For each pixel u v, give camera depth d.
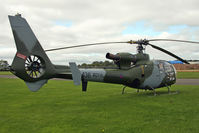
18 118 7.32
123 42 12.01
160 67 13.38
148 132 5.58
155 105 9.38
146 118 7.06
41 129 6.02
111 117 7.29
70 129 5.97
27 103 10.34
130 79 12.29
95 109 8.72
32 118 7.30
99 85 21.42
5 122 6.80
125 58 12.14
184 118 6.98
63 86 19.91
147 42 12.73
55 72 9.45
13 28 8.31
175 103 9.80
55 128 6.09
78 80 9.48
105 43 10.72
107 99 11.53
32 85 8.74
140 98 11.71
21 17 8.52
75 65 9.54
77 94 13.96
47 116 7.58
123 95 13.26
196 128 5.86
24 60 8.43
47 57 9.18
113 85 21.39
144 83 12.77
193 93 13.55
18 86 19.31
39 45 8.90
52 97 12.52
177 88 17.09
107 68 11.77
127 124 6.38
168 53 12.51
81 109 8.76
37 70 8.95
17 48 8.36
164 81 13.34
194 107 8.79
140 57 13.00
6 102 10.65
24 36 8.52
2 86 19.33
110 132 5.64
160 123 6.42
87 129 5.94
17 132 5.79
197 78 29.61
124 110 8.42
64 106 9.50
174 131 5.62
